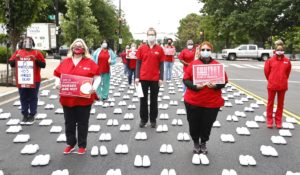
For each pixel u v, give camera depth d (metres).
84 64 6.50
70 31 43.31
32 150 6.78
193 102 6.46
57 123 9.21
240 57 49.62
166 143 7.54
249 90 16.59
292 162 6.50
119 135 8.12
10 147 7.16
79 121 6.65
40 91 14.84
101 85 12.33
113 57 12.31
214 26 59.38
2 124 9.05
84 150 6.76
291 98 14.33
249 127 9.10
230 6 55.78
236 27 54.22
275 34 55.94
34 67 8.93
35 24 24.75
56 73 6.54
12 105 11.52
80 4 42.81
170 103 12.15
